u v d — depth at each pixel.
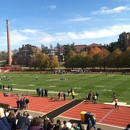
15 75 116.06
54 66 147.88
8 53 176.38
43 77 95.88
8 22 172.88
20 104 37.44
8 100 47.09
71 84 67.81
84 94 50.28
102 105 37.69
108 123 26.88
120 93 49.00
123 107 35.50
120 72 106.00
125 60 112.00
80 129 16.41
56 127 11.55
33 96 50.84
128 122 27.03
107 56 123.88
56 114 32.59
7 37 174.62
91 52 143.62
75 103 40.22
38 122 7.96
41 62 149.88
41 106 39.28
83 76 92.06
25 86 69.12
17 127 10.59
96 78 81.56
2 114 6.86
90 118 23.91
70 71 127.31
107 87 58.38
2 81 87.12
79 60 137.38
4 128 6.48
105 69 124.44
